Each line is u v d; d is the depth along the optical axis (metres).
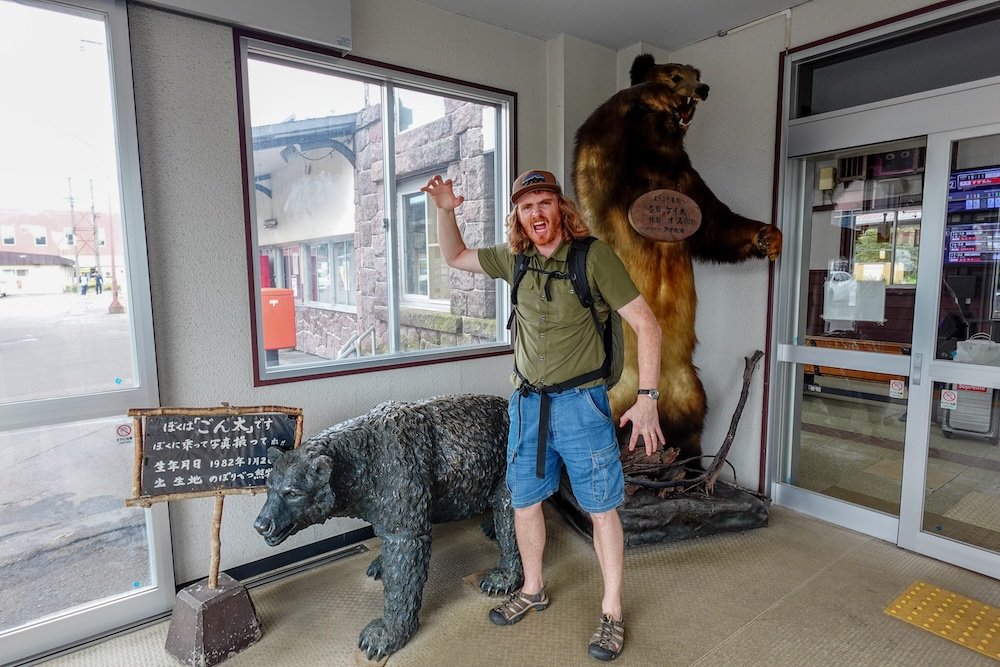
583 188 2.81
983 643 1.84
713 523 2.58
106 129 1.85
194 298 2.06
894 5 2.38
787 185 2.82
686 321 2.83
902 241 2.46
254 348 2.20
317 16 2.16
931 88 2.34
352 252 2.78
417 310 3.00
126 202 1.86
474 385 2.93
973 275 2.25
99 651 1.84
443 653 1.81
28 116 1.74
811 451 2.91
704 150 3.13
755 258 2.83
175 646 1.79
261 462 1.86
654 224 2.61
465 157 3.04
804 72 2.75
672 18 2.80
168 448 1.77
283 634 1.91
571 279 1.69
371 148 2.72
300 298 2.63
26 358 1.78
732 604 2.07
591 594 2.13
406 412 1.97
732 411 3.10
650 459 2.68
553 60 3.06
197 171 2.03
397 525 1.82
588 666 1.74
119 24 1.79
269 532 1.65
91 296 1.86
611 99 2.76
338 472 1.75
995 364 2.22
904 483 2.48
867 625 1.94
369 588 2.20
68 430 1.87
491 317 3.23
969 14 2.21
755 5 2.68
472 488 2.02
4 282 1.73
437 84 2.69
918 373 2.41
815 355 2.79
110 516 1.97
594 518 1.84
